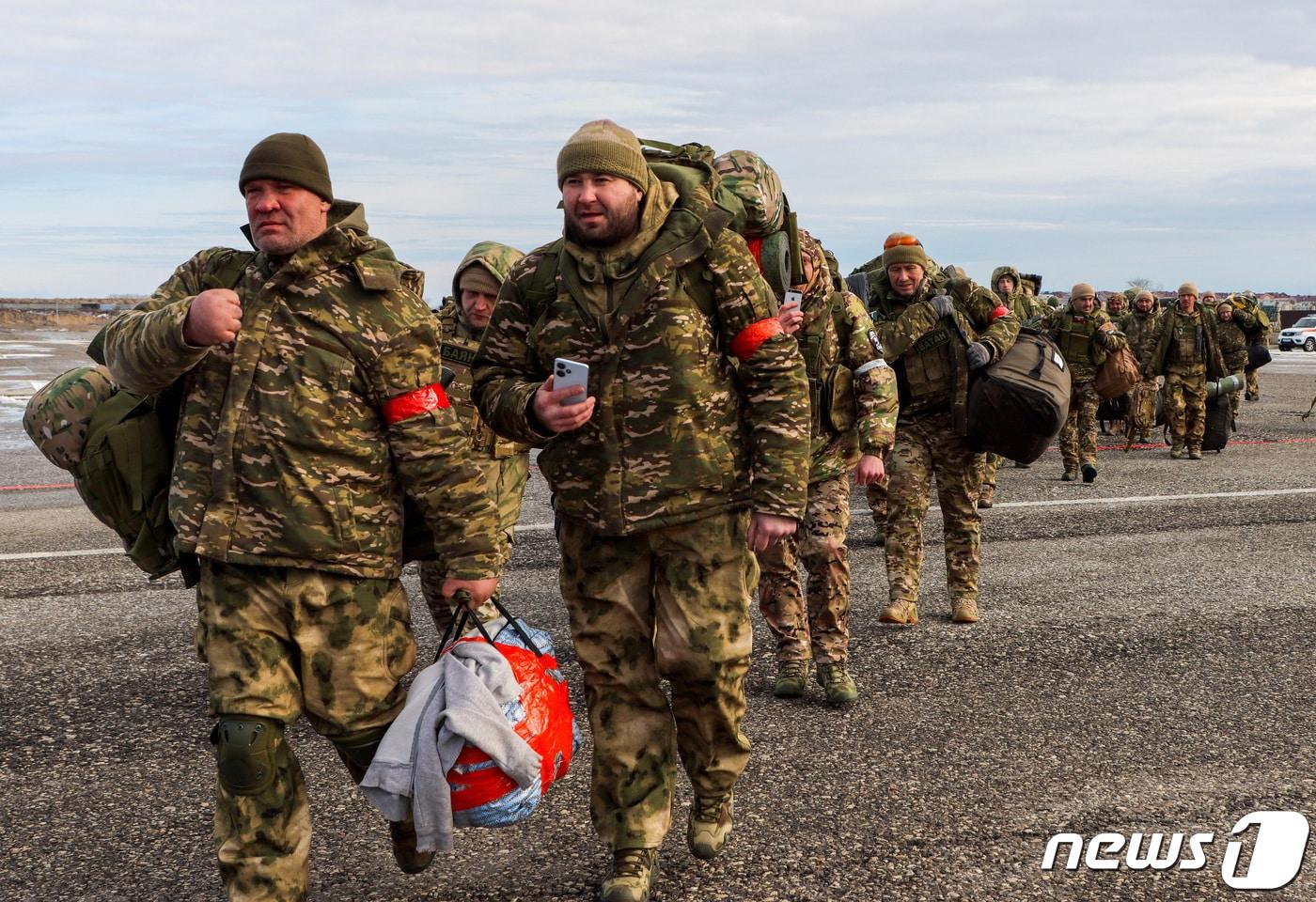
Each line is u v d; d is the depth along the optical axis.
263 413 2.77
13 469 12.48
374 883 3.43
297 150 2.81
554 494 3.31
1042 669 5.58
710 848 3.46
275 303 2.80
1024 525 9.30
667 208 3.18
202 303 2.63
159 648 5.91
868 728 4.77
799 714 4.95
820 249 4.88
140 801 4.05
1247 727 4.80
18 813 3.95
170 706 5.06
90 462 2.84
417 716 2.86
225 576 2.81
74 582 7.29
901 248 6.26
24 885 3.44
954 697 5.17
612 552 3.27
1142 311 15.45
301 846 2.85
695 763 3.43
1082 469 11.84
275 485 2.77
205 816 3.94
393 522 2.94
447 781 2.83
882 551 8.42
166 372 2.71
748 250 3.20
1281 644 6.02
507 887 3.40
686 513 3.17
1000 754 4.48
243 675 2.78
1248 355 17.11
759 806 3.98
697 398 3.15
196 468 2.81
